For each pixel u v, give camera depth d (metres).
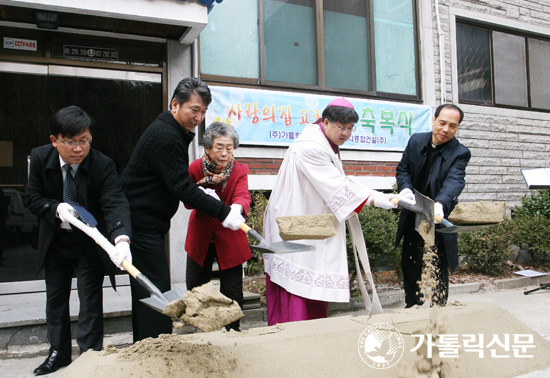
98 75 4.60
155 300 1.98
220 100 5.00
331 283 2.96
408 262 3.54
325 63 5.91
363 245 3.13
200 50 5.11
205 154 3.05
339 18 6.01
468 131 6.73
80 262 2.73
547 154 7.43
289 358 2.08
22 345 3.39
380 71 6.27
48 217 2.54
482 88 7.08
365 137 5.89
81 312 2.70
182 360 1.91
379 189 6.00
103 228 2.71
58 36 4.46
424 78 6.45
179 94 2.51
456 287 5.29
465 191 6.65
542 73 7.67
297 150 3.07
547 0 7.62
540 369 2.45
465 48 6.95
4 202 4.30
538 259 6.68
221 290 3.05
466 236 5.82
